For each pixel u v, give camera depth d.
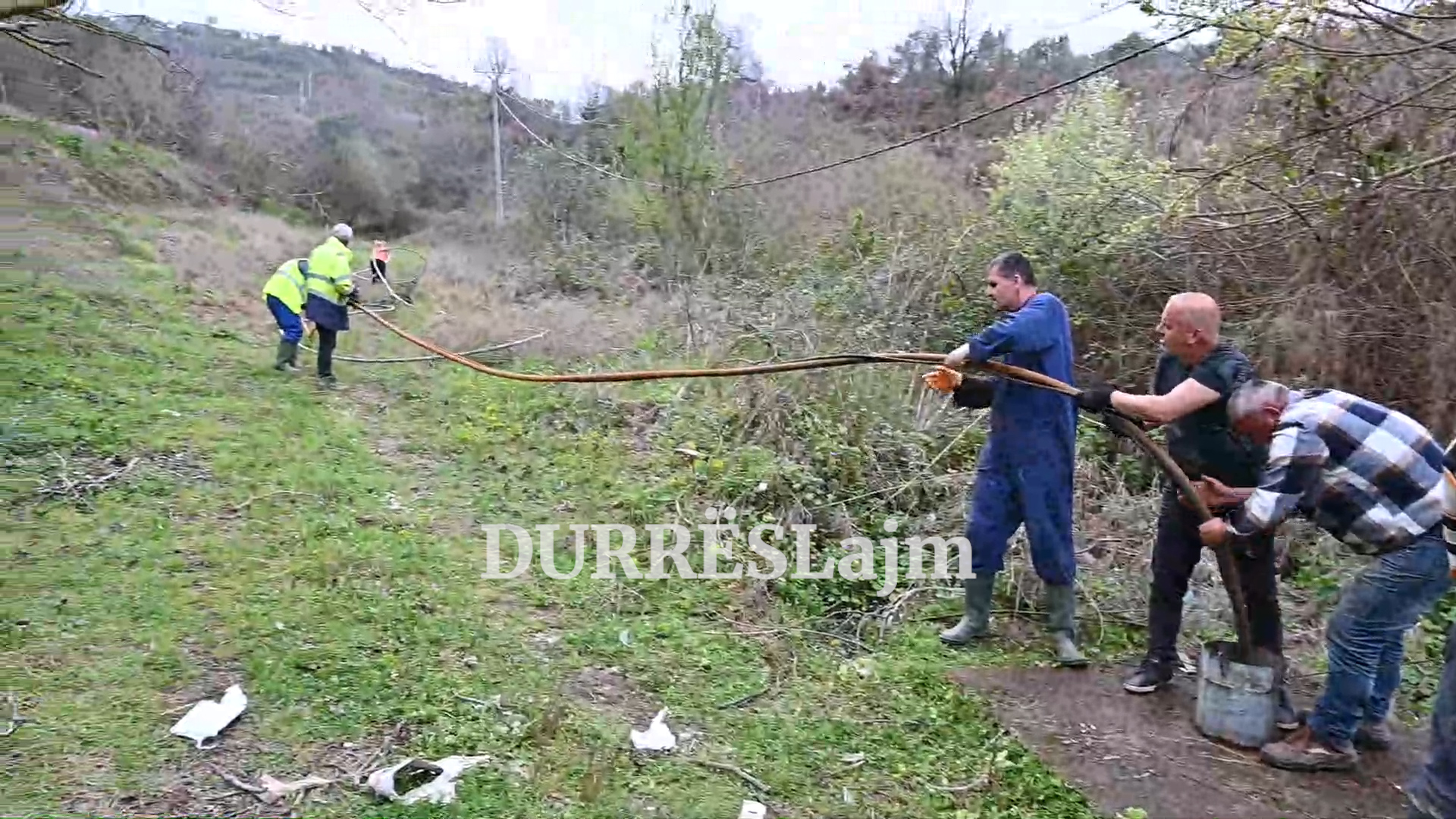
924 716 4.12
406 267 17.06
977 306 8.57
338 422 7.77
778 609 5.09
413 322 12.26
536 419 8.16
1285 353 6.68
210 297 12.18
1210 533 3.83
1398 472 3.45
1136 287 7.92
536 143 21.89
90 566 4.76
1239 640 4.00
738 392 7.45
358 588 4.81
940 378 4.76
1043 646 4.89
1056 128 9.35
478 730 3.73
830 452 6.45
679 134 11.82
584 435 7.71
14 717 3.55
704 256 11.80
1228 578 3.87
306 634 4.32
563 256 15.19
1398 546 3.47
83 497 5.57
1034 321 4.39
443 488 6.52
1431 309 6.26
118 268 12.53
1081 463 6.75
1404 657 4.70
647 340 10.11
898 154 12.91
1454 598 5.25
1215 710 3.94
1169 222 7.43
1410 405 6.50
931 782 3.67
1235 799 3.54
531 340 10.72
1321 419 3.52
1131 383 7.91
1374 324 6.50
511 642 4.48
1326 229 6.60
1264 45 6.16
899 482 6.28
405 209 28.06
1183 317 3.91
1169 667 4.39
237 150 25.84
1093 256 8.00
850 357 4.55
